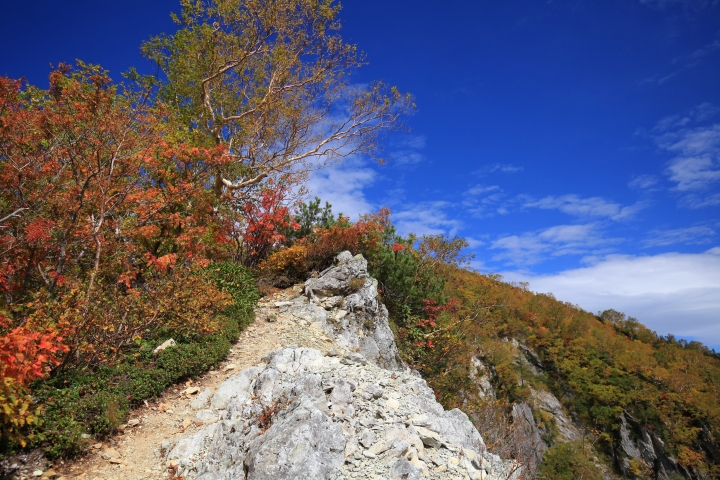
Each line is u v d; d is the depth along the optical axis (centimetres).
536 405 4119
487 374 3216
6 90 891
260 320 1162
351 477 500
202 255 1255
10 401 481
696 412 4834
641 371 5594
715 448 4569
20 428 519
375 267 1598
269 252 1631
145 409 688
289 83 2009
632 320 8388
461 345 1705
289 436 518
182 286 949
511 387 3634
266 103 1911
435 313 1698
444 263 1981
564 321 6172
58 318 646
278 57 1900
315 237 1655
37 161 952
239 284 1268
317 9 1825
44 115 923
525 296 6831
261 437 539
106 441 591
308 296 1335
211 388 781
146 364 773
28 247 935
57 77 927
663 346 7675
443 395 1503
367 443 578
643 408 4819
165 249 1288
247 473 497
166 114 1122
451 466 572
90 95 941
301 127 1966
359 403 688
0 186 946
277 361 798
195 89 1969
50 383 616
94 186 1048
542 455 3534
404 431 620
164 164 1184
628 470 4325
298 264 1524
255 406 644
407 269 1625
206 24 1825
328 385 700
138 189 1114
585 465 3591
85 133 940
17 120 898
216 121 1912
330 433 548
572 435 4353
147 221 1153
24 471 488
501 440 1195
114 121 955
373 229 1602
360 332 1245
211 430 627
